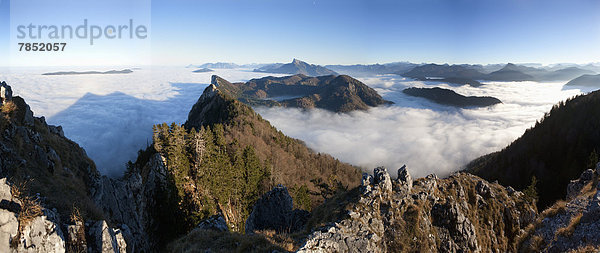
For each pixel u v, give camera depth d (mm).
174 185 49844
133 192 39219
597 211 20109
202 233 23969
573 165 103125
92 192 26688
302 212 41188
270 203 42344
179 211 48219
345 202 32281
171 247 23156
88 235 17812
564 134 120000
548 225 25469
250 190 72688
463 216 36594
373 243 26906
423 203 35656
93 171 30000
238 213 66312
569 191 40438
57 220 16891
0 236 12898
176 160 56562
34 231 14398
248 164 76812
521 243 26422
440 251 32969
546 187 99812
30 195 17594
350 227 27875
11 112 25359
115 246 18953
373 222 29891
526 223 41438
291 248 22953
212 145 75125
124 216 30328
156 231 41469
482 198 42219
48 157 24391
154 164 50469
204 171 61344
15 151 21312
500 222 40531
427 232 32781
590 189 31297
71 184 22625
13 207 14336
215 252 21047
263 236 23438
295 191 71875
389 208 32406
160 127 61500
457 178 44344
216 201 60406
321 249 23062
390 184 35812
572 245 20266
